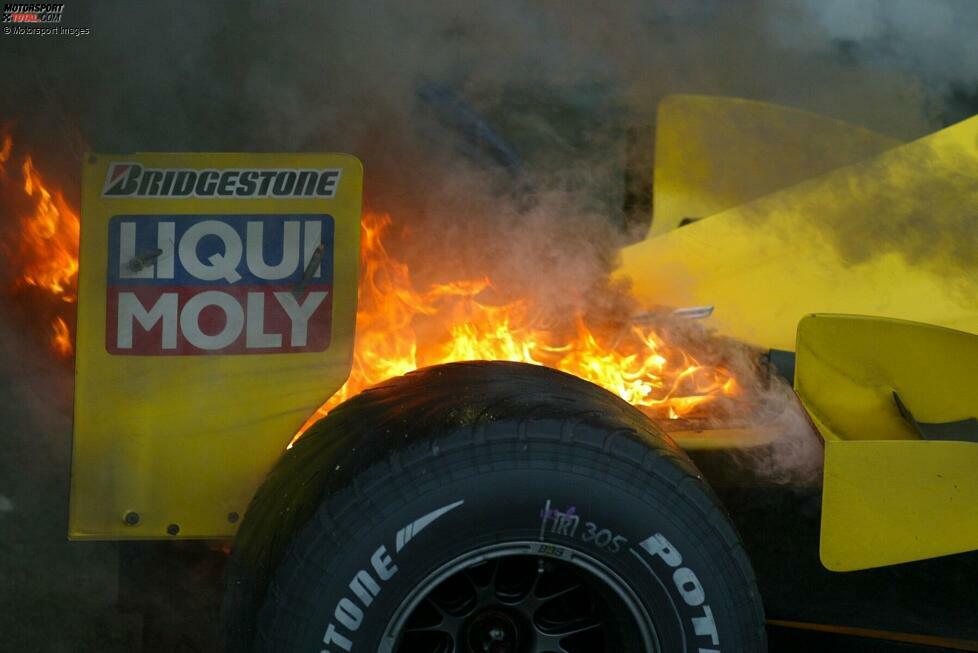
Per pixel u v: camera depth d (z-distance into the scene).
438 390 5.37
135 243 5.50
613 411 5.34
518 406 5.12
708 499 5.12
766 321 6.28
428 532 4.87
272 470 5.48
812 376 5.82
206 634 6.14
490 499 4.89
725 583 5.08
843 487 5.48
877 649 6.17
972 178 6.45
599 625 5.32
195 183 5.55
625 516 4.97
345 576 4.82
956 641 6.13
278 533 5.02
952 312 6.23
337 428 5.34
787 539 6.12
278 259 5.59
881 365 5.90
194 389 5.55
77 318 5.47
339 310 5.62
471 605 5.23
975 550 5.80
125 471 5.50
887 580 6.17
